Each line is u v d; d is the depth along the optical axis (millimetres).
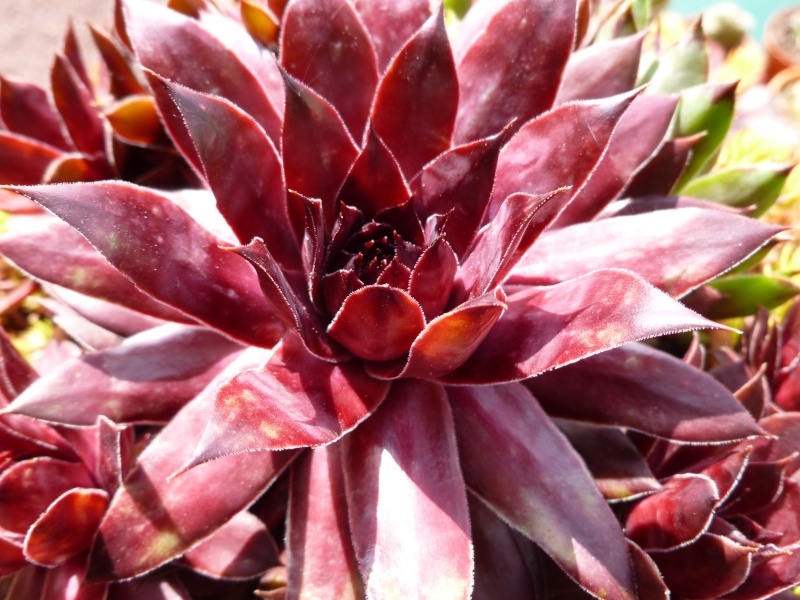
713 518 115
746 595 111
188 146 118
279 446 82
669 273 107
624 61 132
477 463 106
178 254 102
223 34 128
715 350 156
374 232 113
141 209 99
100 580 98
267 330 106
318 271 104
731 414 107
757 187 157
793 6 474
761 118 351
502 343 99
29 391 109
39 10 381
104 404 111
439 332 88
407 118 116
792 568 109
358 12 132
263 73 129
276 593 112
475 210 111
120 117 139
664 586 101
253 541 111
